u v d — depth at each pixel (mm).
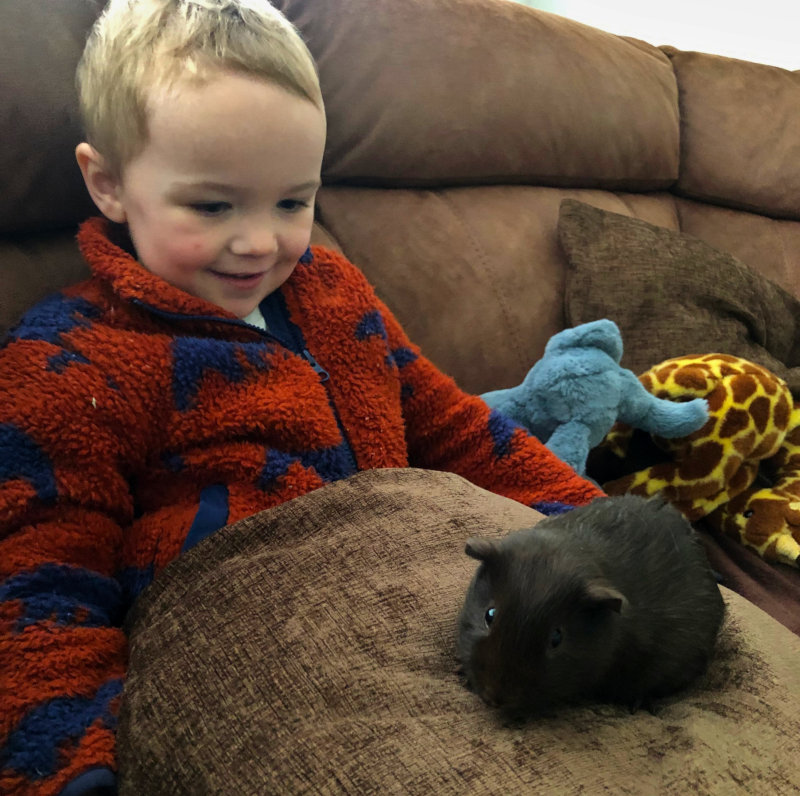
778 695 562
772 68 1833
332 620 525
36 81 729
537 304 1304
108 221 741
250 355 707
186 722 471
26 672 510
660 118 1574
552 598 504
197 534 635
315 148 687
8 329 675
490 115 1266
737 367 1203
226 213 676
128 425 636
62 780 468
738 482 1179
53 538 579
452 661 536
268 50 650
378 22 1149
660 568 595
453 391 924
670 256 1412
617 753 470
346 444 782
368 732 448
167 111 618
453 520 646
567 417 1033
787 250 1757
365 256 1148
